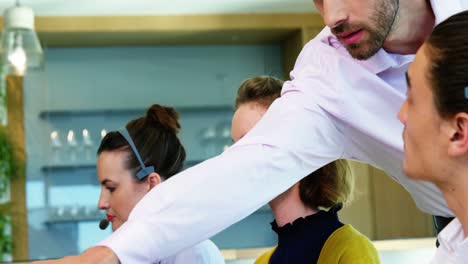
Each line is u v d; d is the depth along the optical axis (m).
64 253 5.38
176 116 2.01
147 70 5.62
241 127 1.67
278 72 5.73
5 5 4.84
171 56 5.66
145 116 1.98
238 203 1.18
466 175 0.88
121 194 1.88
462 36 0.84
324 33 1.38
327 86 1.30
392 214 5.23
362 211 5.21
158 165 1.91
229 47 5.71
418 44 1.23
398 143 1.31
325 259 1.53
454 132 0.86
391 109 1.30
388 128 1.31
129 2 4.93
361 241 1.54
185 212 1.14
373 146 1.35
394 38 1.21
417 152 0.92
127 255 1.09
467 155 0.86
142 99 5.60
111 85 5.57
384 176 5.24
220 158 1.20
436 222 1.47
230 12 5.24
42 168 5.42
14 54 4.16
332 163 1.62
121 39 5.42
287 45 5.60
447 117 0.86
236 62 5.71
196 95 5.66
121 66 5.59
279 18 5.29
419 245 3.83
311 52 1.38
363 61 1.29
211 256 1.78
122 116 5.62
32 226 5.36
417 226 5.25
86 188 5.50
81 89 5.53
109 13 5.14
